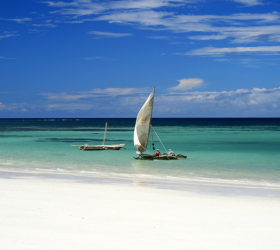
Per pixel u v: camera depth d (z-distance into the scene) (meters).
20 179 21.67
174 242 9.84
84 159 38.03
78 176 24.17
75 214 12.52
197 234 10.59
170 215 12.69
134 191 17.44
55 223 11.34
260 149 51.25
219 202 15.17
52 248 9.13
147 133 38.72
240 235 10.56
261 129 138.00
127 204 14.29
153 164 33.53
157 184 20.64
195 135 93.56
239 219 12.33
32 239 9.79
